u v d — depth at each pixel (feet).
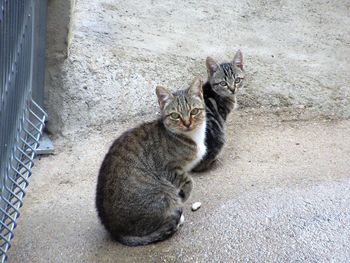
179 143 7.14
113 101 8.39
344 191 7.32
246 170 7.69
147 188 6.97
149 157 7.07
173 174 7.14
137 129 7.20
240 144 8.05
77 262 6.84
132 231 6.97
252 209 7.18
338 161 7.75
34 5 7.70
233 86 7.98
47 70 8.13
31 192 7.55
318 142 8.04
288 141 8.07
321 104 8.49
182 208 7.16
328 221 7.04
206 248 6.89
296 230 6.97
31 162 7.18
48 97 8.16
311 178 7.52
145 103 8.43
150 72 8.60
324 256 6.77
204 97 7.91
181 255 6.86
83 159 7.92
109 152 7.11
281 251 6.82
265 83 8.66
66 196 7.49
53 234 7.10
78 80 8.34
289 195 7.30
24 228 7.15
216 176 7.63
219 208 7.22
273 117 8.41
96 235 7.08
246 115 8.44
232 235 6.97
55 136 8.17
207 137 7.62
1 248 6.75
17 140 7.04
